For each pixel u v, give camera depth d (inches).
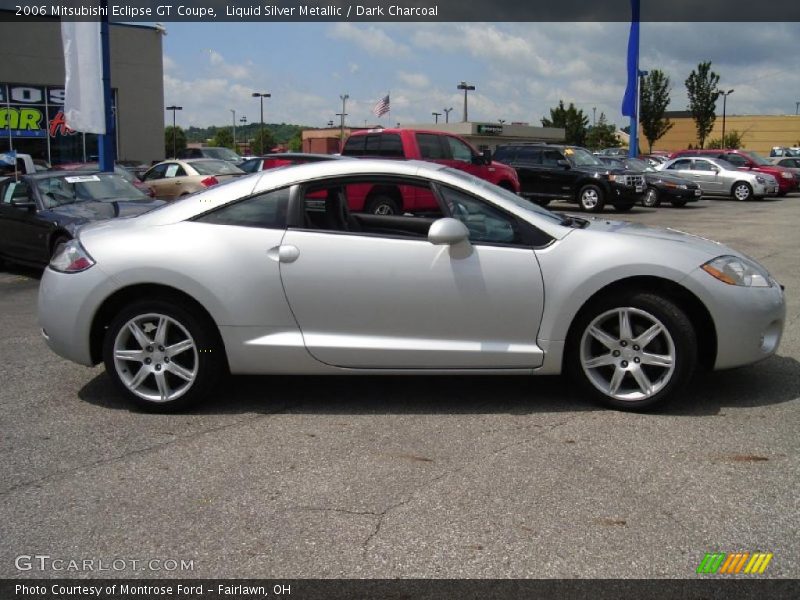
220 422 180.4
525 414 182.1
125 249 183.9
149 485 146.5
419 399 194.4
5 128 1207.6
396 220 187.6
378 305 179.3
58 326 188.1
